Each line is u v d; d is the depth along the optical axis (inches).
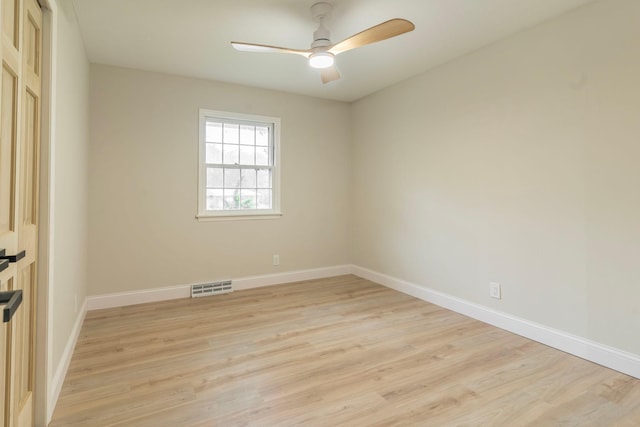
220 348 100.7
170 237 148.1
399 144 159.2
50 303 67.4
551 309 102.1
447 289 136.3
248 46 95.0
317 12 95.3
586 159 93.7
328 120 185.9
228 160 162.4
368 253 181.3
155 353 97.2
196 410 71.5
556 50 99.9
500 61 115.0
